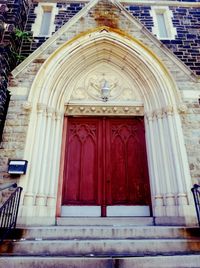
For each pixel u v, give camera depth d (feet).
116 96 21.97
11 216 13.47
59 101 20.52
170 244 11.93
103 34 22.16
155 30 24.41
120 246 11.64
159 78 20.49
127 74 22.94
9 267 9.99
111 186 19.31
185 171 17.08
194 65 22.43
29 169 16.83
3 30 20.24
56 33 22.12
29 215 15.26
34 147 17.60
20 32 21.12
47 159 18.20
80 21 23.13
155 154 19.07
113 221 17.28
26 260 10.14
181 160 17.46
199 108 19.60
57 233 13.00
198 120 19.07
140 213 18.43
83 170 19.75
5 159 16.88
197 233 13.32
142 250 11.61
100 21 23.22
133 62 22.00
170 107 19.26
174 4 26.30
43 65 20.30
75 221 17.11
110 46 22.40
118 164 20.10
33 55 20.93
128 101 21.65
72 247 11.53
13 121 18.20
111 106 21.44
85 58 22.34
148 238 12.92
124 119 21.70
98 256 10.59
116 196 19.02
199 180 16.94
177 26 24.89
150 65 21.03
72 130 21.12
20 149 17.24
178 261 10.36
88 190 19.12
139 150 20.66
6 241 11.73
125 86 22.50
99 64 23.38
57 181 18.38
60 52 21.21
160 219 16.70
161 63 21.06
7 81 19.47
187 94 20.12
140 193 19.19
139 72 21.84
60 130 19.98
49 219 16.46
